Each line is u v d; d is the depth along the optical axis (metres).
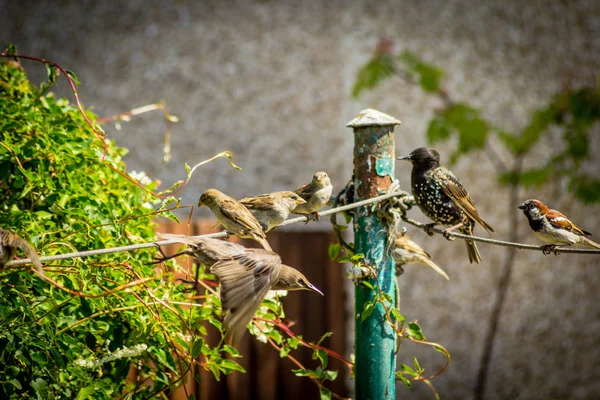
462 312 14.31
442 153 14.81
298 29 14.98
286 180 14.70
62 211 5.95
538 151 14.89
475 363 14.18
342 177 14.84
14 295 5.19
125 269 5.68
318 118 14.91
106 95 14.73
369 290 5.97
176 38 14.90
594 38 16.03
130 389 6.23
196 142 14.66
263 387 9.73
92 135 6.60
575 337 14.79
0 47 14.95
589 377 14.60
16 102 6.52
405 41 15.09
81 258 5.50
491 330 14.09
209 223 9.14
